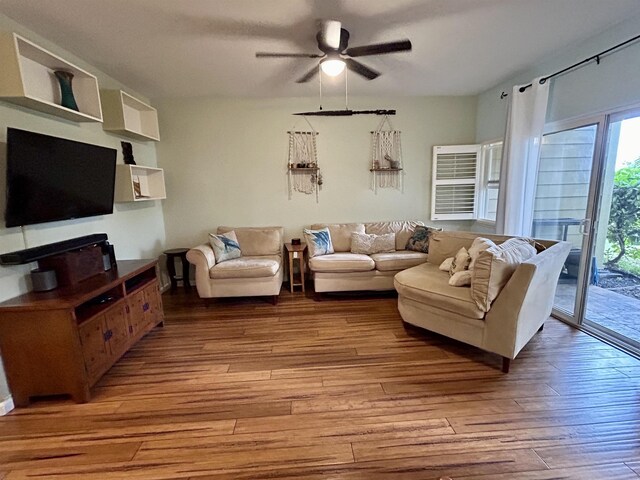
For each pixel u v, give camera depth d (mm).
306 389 2135
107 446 1678
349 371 2334
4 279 1989
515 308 2145
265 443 1679
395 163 4473
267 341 2838
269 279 3670
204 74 3312
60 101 2467
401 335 2902
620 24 2428
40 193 2141
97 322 2164
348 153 4508
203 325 3205
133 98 3277
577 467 1487
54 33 2402
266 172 4449
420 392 2068
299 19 2262
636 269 2562
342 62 2334
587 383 2113
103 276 2482
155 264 3045
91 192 2668
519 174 3422
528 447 1608
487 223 4414
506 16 2303
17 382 1979
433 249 3516
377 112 4047
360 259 3742
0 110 2016
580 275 2938
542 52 2957
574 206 3018
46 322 1939
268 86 3746
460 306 2379
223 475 1493
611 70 2527
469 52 2928
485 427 1751
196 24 2307
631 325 2639
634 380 2135
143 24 2295
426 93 4297
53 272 2170
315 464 1544
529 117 3279
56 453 1638
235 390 2139
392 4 2104
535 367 2311
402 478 1455
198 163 4359
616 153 2625
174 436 1739
